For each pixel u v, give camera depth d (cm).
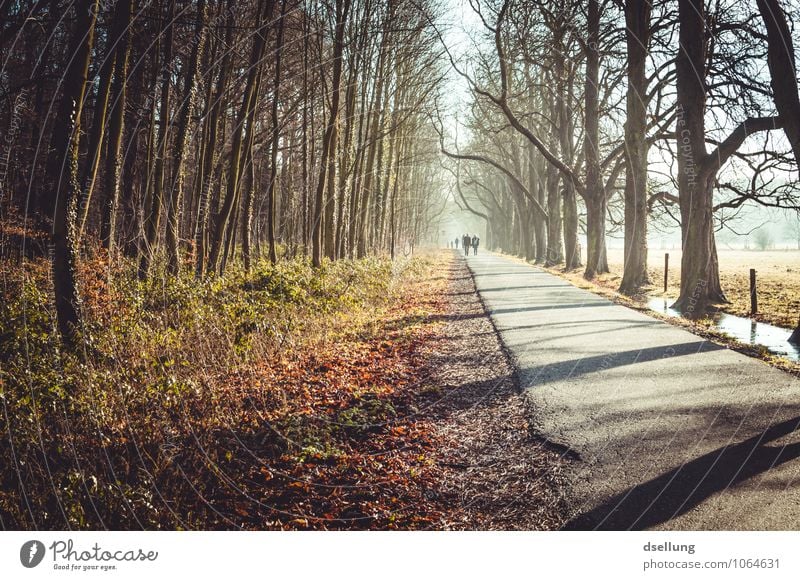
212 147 1414
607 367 854
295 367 830
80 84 641
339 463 507
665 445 523
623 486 443
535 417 623
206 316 810
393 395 738
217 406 564
